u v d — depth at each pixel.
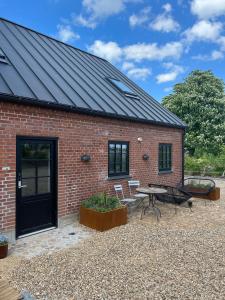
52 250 5.56
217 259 5.00
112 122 8.83
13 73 6.87
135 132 9.88
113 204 7.36
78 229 6.94
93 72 11.09
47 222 7.01
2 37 8.56
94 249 5.50
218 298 3.76
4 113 5.90
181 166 12.91
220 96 25.64
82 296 3.79
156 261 4.90
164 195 8.83
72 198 7.52
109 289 3.97
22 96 6.05
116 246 5.64
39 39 10.48
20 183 6.31
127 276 4.34
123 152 9.46
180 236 6.31
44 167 6.87
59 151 7.12
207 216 8.41
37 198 6.72
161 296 3.80
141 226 7.18
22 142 6.34
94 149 8.16
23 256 5.27
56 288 3.99
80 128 7.69
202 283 4.14
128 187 9.59
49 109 6.83
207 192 10.51
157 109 12.16
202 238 6.17
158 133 11.16
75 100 7.62
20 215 6.38
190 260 4.95
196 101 25.17
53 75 8.30
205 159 21.08
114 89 10.82
